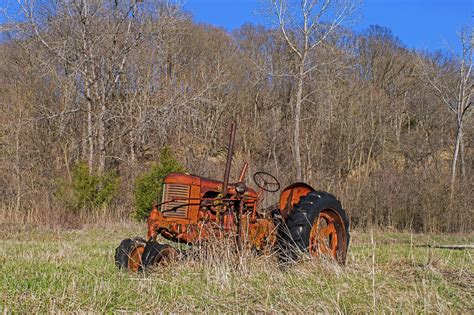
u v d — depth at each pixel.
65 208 19.75
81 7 25.89
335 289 6.71
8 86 27.20
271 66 38.06
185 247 10.00
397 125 39.22
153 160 26.16
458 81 34.25
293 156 28.59
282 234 8.42
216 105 31.84
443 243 16.67
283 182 23.78
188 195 8.26
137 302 6.34
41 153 23.61
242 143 35.53
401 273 7.95
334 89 33.16
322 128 31.72
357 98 34.06
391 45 43.00
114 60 26.75
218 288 6.88
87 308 6.03
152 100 26.81
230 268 7.63
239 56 40.69
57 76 26.30
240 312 6.06
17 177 20.64
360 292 6.61
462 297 6.77
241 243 8.12
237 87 38.88
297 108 29.12
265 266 7.74
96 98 26.56
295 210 8.41
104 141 25.16
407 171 24.56
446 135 36.22
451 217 21.73
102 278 7.34
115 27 27.34
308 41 31.88
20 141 23.02
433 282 7.36
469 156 33.25
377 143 33.91
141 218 19.88
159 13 28.75
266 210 9.01
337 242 8.95
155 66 28.81
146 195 19.58
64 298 6.27
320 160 30.09
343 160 30.25
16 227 17.50
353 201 22.23
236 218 8.37
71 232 17.11
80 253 10.62
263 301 6.34
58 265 8.70
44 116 24.47
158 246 7.92
